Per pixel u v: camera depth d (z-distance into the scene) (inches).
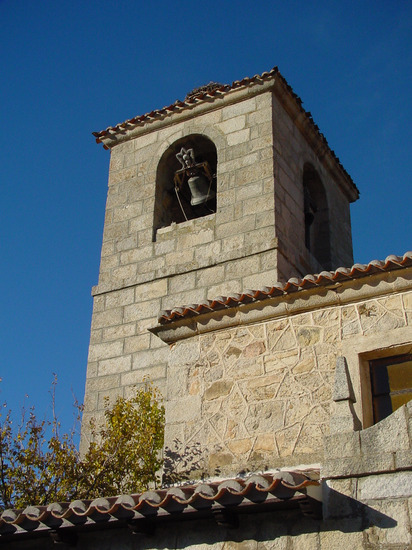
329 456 315.9
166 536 337.4
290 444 374.3
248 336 413.1
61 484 488.7
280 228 652.7
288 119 740.7
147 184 738.8
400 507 293.6
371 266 382.3
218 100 735.7
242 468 380.5
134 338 647.8
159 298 658.8
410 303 374.6
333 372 378.0
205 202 708.7
